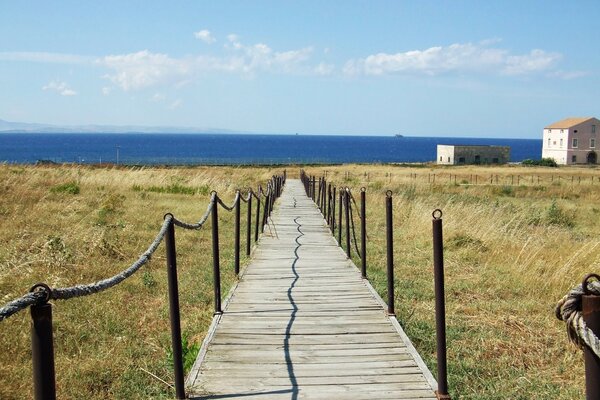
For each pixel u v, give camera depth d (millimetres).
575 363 6117
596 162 93000
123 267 9844
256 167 68938
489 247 12328
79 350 6047
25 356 5848
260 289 8688
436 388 5008
